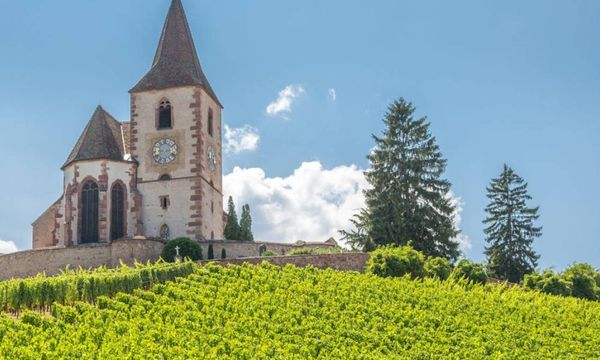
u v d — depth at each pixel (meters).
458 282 61.38
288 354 40.81
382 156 81.00
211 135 79.12
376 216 78.81
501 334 49.22
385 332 47.03
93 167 74.56
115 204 74.69
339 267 62.44
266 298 49.56
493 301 56.25
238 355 40.00
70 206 74.00
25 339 39.34
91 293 48.38
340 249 71.19
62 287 47.97
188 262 54.62
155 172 75.94
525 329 50.94
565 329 52.03
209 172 77.75
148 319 43.72
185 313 45.16
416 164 80.38
